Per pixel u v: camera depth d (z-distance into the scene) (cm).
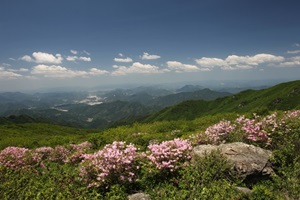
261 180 937
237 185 896
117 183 955
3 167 1262
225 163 928
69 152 1752
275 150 1061
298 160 1005
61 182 1021
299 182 822
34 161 1455
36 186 984
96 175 996
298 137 1174
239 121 1474
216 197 735
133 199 833
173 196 807
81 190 917
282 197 769
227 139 1348
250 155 1006
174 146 1125
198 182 863
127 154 1041
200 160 989
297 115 1566
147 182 962
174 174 1000
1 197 908
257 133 1234
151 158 1027
